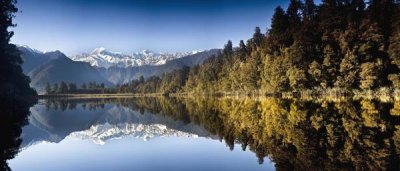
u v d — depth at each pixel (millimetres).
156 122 42500
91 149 20984
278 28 85062
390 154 15086
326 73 63594
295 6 86250
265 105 51594
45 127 37188
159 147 20953
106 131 33000
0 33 65250
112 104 102938
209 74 144500
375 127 22656
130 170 14758
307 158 15242
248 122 31531
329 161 14422
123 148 21031
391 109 33031
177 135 26766
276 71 73812
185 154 18141
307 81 67438
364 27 59906
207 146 20562
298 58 67188
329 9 67375
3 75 75812
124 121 46562
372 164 13570
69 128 36906
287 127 25500
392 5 62844
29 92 115562
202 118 42906
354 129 22219
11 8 64625
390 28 60094
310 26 69875
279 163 14773
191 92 168000
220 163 15539
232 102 71250
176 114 54938
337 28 65062
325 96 62312
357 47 59531
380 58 57500
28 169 15523
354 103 42906
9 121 40594
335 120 27141
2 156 18891
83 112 65688
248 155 17047
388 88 55000
